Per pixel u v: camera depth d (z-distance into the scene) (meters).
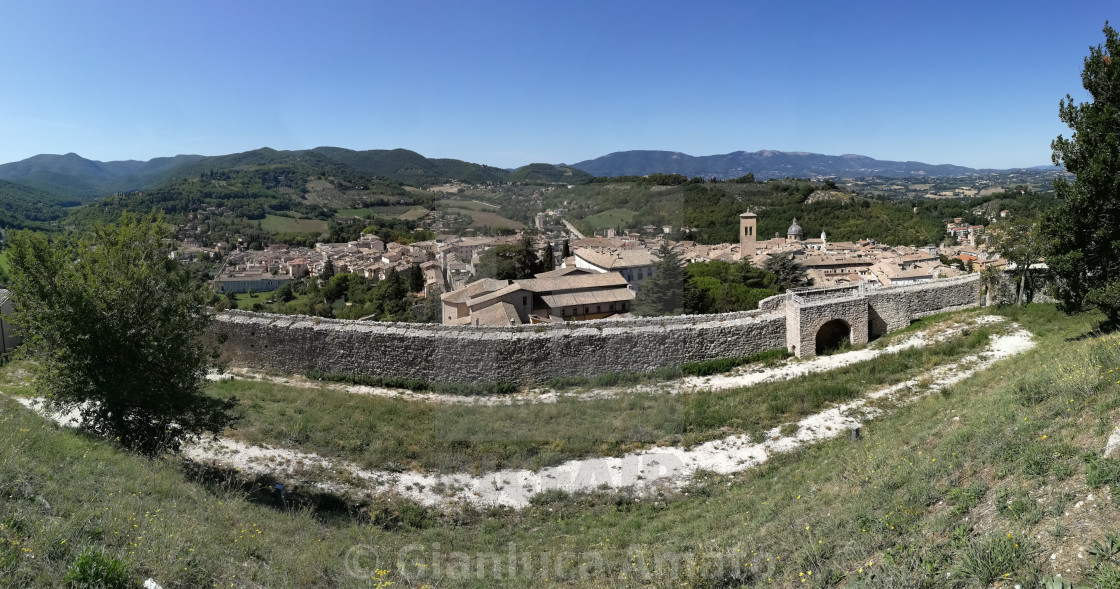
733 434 12.88
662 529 7.05
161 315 10.62
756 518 7.50
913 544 5.12
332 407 14.90
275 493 10.06
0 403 11.38
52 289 10.16
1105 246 13.34
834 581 5.12
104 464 8.27
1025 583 3.98
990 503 5.29
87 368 10.24
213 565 5.96
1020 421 6.89
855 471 8.41
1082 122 13.34
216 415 11.28
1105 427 5.68
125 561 5.22
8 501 6.07
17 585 4.61
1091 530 4.23
